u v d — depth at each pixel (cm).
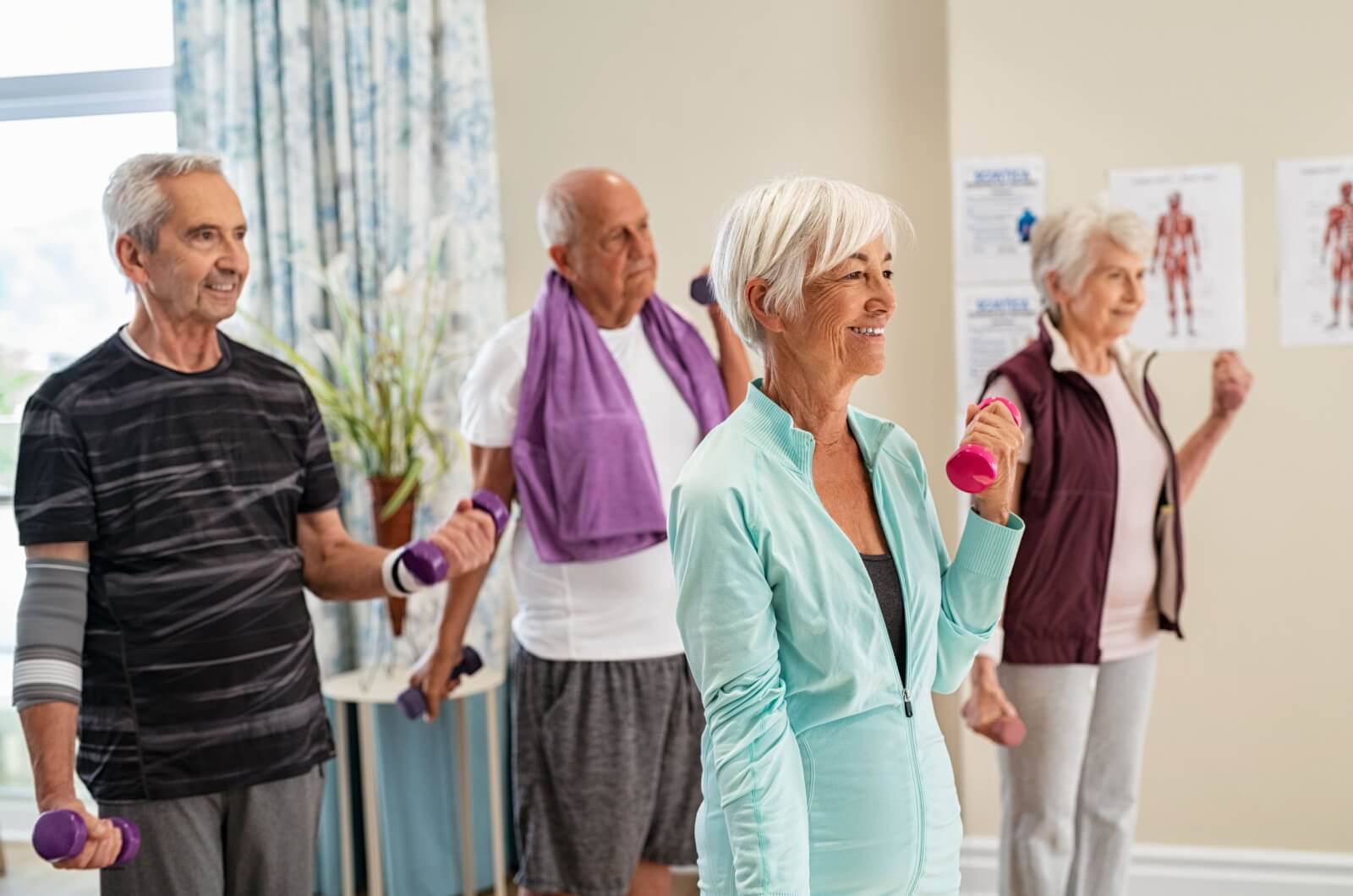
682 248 355
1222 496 313
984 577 152
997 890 321
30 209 380
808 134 349
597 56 356
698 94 353
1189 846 318
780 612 139
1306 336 307
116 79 373
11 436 382
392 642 336
